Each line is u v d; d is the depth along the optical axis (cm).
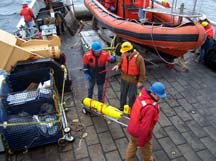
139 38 620
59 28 927
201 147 437
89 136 458
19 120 416
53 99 445
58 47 608
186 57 752
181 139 453
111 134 462
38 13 966
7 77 525
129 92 472
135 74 444
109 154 422
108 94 579
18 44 612
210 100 561
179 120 500
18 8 1866
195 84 621
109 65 648
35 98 441
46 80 546
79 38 905
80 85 613
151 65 706
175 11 599
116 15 728
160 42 598
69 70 680
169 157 417
